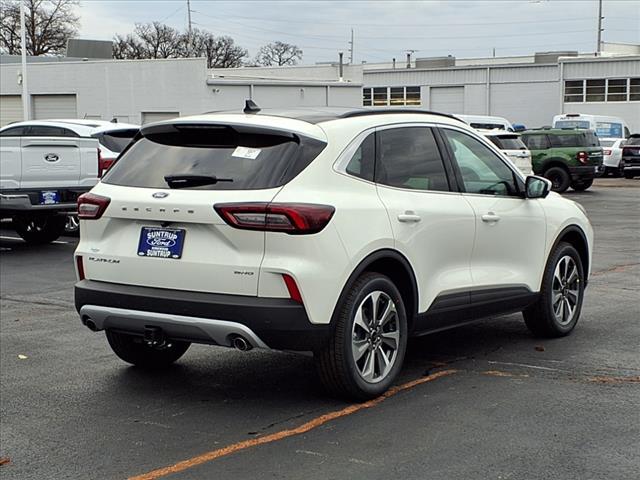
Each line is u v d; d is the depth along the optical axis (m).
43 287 10.21
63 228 14.35
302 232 4.94
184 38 99.81
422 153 6.01
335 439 4.80
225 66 104.56
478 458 4.48
